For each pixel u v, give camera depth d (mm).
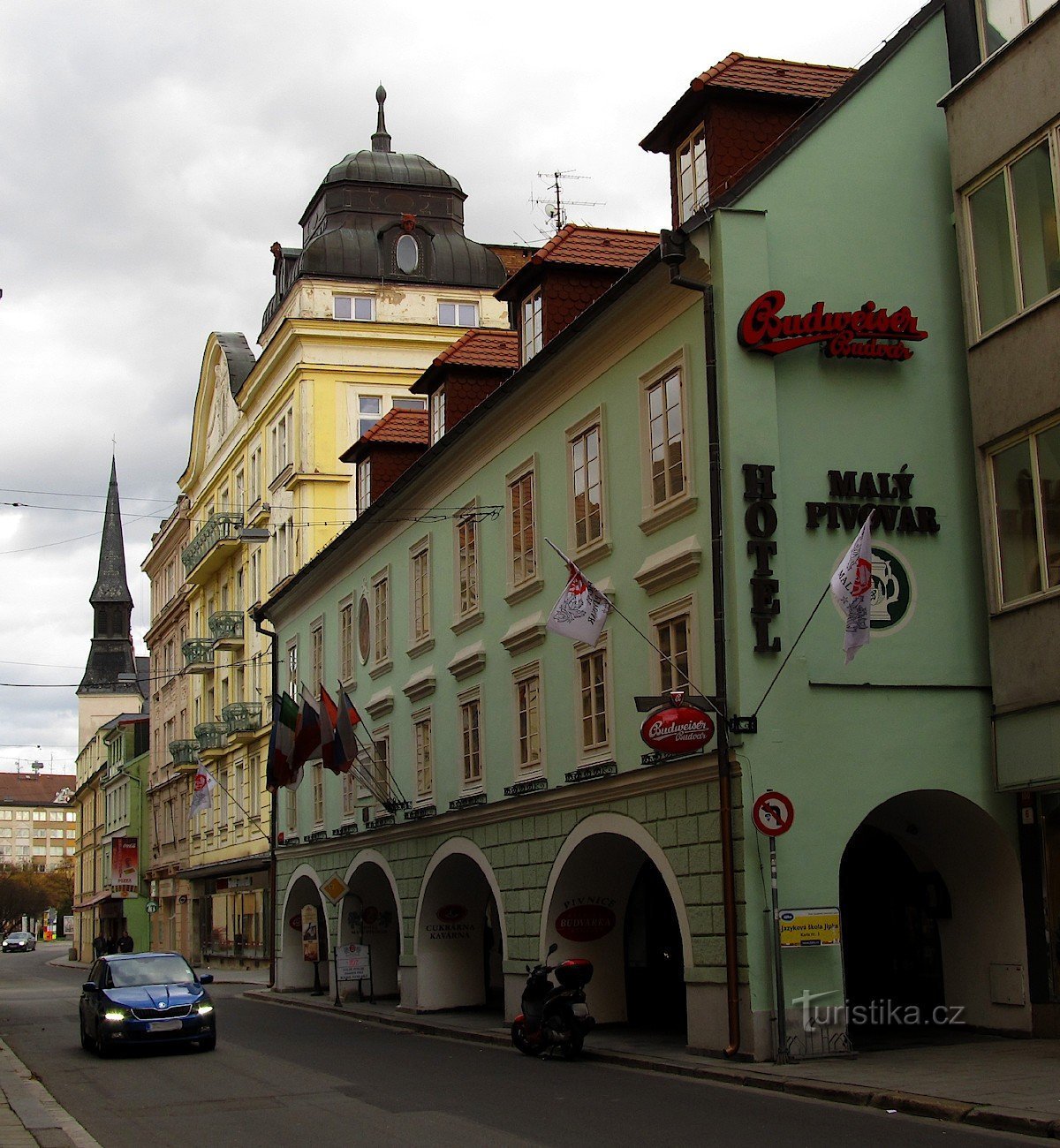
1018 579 18047
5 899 159375
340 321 46844
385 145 51281
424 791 29078
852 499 18562
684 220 21047
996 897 18625
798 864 17328
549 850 22734
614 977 22781
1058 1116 11867
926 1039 18344
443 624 28297
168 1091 16969
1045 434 17484
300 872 38000
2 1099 16016
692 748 17312
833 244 19141
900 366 19109
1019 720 17922
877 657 18203
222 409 58094
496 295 26359
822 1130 12242
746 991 16984
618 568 20984
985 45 19344
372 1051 21438
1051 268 17312
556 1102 14688
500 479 25594
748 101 20156
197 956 62250
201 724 60438
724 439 18172
